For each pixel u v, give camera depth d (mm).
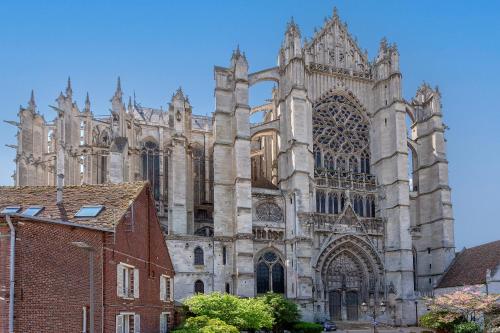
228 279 79438
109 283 32469
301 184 82312
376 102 94188
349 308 85875
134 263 37812
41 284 26750
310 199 84688
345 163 91812
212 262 79312
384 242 88312
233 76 86375
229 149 85125
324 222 85125
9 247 25297
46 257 27297
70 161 86375
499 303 61125
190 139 94125
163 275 46125
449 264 87812
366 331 73688
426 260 92125
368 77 95750
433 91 95250
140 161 91438
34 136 90562
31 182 87938
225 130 85688
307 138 85062
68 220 33844
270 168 98438
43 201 37062
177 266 77062
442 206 90000
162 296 45688
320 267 83438
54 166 88188
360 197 90500
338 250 86250
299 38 87000
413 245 93312
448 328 56375
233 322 49062
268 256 82062
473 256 83688
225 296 51469
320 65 92625
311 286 79125
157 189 92750
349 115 94188
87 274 30500
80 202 37188
